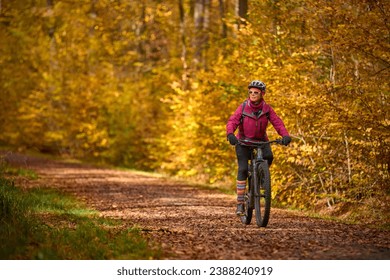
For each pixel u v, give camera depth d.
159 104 33.84
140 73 41.16
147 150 32.97
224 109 21.00
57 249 8.46
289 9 15.55
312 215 13.60
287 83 14.59
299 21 15.13
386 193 13.31
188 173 24.84
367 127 12.86
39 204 13.61
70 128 35.38
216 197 17.64
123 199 16.48
